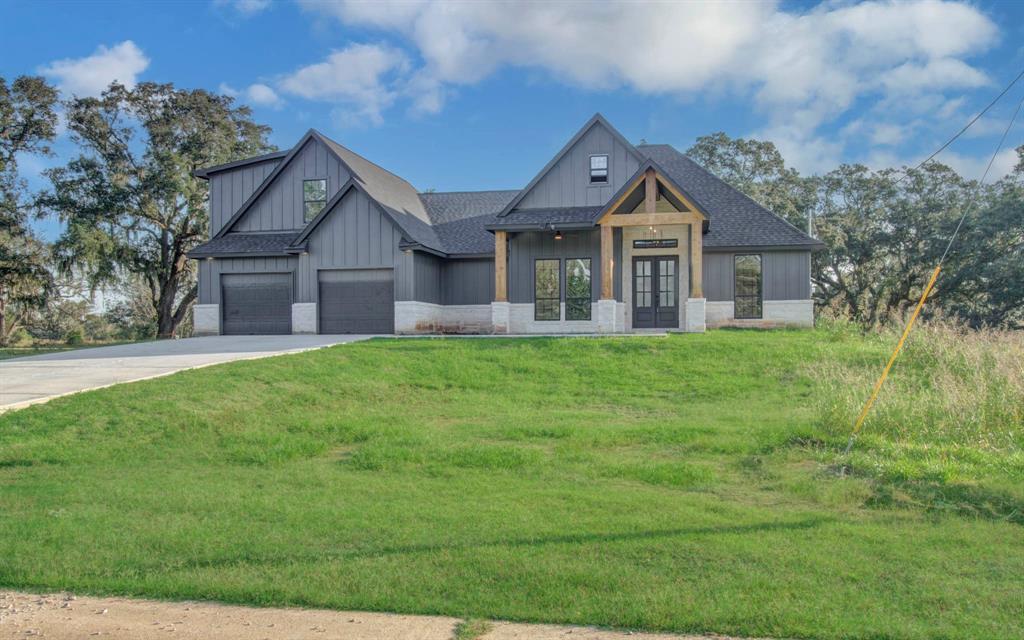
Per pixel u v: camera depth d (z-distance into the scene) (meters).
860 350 19.28
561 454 10.08
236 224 29.78
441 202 33.28
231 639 4.89
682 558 6.09
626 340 20.48
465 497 8.07
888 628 4.84
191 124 42.66
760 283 27.06
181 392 13.38
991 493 7.97
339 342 22.05
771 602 5.25
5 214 39.34
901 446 9.91
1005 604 5.25
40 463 9.81
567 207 26.52
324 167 29.08
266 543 6.59
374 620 5.16
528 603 5.30
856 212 48.97
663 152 32.25
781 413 13.30
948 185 46.66
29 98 39.56
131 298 64.31
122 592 5.67
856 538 6.64
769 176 51.16
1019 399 11.29
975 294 44.88
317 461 10.06
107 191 39.56
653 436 11.16
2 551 6.41
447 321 29.06
